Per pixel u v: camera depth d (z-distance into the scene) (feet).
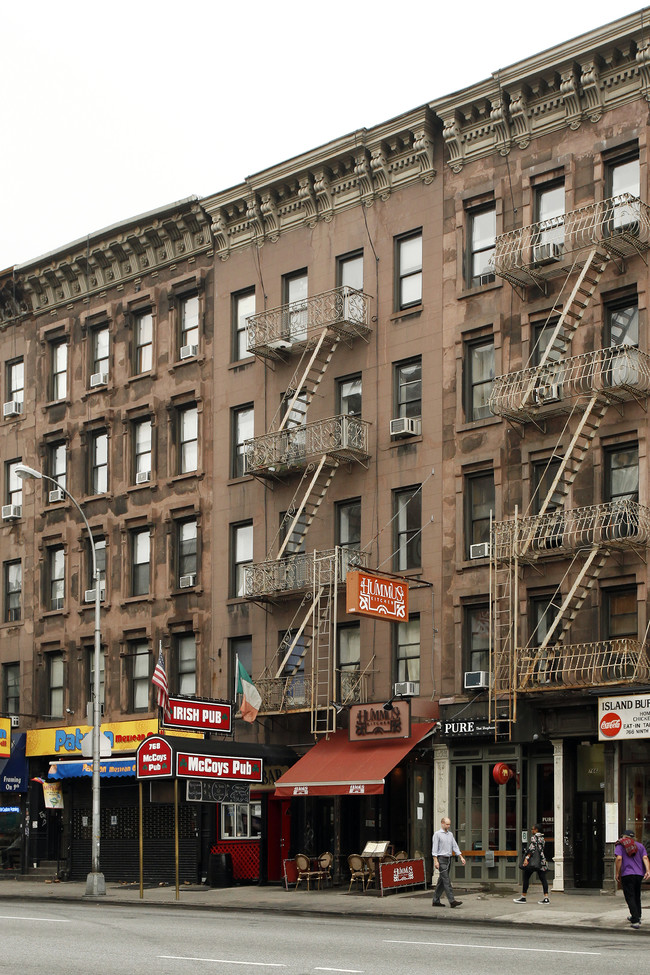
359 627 119.03
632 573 99.76
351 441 119.44
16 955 57.26
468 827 105.09
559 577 104.12
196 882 121.19
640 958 55.06
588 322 105.70
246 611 127.85
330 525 121.80
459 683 109.29
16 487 158.51
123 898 104.83
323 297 124.98
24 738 144.66
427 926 76.89
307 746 117.70
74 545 148.15
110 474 145.07
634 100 106.11
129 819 131.44
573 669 96.27
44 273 154.61
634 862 72.43
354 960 54.29
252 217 133.39
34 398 156.97
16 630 153.89
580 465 103.50
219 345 135.95
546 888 90.33
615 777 95.86
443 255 117.50
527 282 110.01
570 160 109.09
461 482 112.57
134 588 141.49
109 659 141.08
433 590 112.78
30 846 142.72
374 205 123.75
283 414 128.06
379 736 107.76
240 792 111.86
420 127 118.93
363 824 113.19
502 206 113.39
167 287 142.61
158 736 106.32
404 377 119.65
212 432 135.03
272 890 109.91
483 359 113.91
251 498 129.59
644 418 101.24
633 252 103.76
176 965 52.49
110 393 147.02
